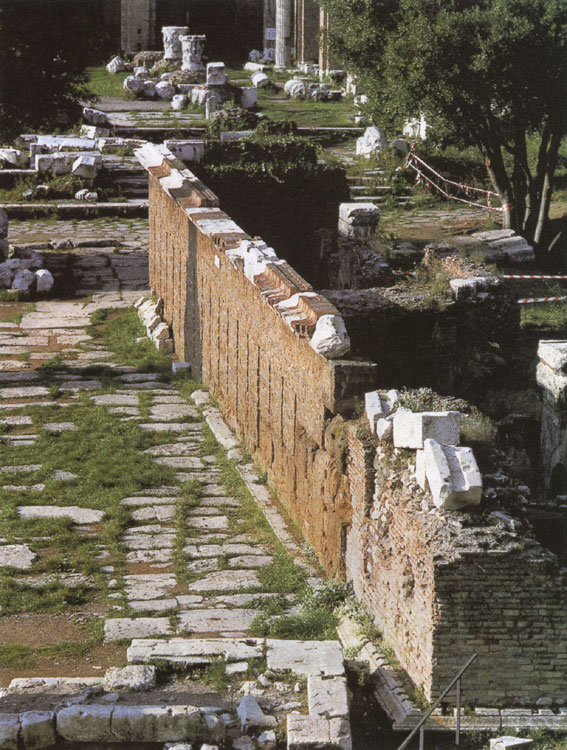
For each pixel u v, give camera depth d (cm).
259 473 1812
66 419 2058
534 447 1800
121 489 1752
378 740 1073
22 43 3272
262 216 3166
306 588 1415
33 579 1439
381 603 1267
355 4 3197
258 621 1325
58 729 1041
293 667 1148
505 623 1079
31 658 1225
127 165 3825
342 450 1394
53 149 3916
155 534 1598
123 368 2356
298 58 6319
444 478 1135
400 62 2830
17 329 2597
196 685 1133
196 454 1920
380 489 1291
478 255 2822
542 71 2738
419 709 1089
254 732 1054
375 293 2055
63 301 2812
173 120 4641
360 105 3388
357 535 1356
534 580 1071
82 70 3453
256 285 1744
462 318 2030
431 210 3500
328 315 1491
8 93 3294
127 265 3094
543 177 3097
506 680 1087
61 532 1580
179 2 7269
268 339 1747
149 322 2572
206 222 2139
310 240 3203
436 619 1077
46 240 3266
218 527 1634
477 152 3891
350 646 1251
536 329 2461
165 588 1422
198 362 2261
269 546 1566
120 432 1994
